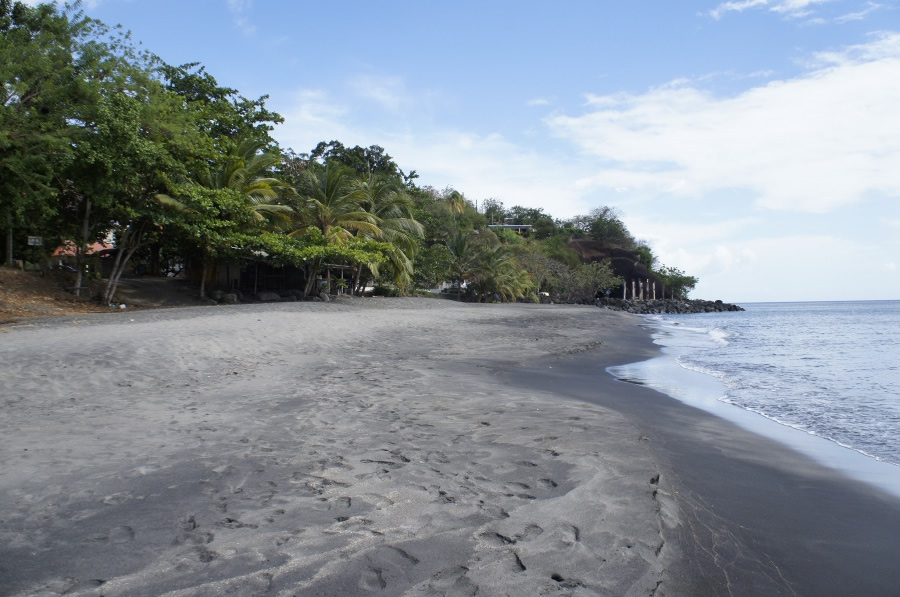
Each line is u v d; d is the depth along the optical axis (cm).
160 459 470
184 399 719
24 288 2025
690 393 936
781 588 296
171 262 3378
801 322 4144
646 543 322
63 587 267
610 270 7188
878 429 691
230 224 2397
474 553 303
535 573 283
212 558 296
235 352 1088
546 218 9494
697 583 292
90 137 1820
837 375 1178
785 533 371
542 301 6419
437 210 5322
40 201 1772
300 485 409
